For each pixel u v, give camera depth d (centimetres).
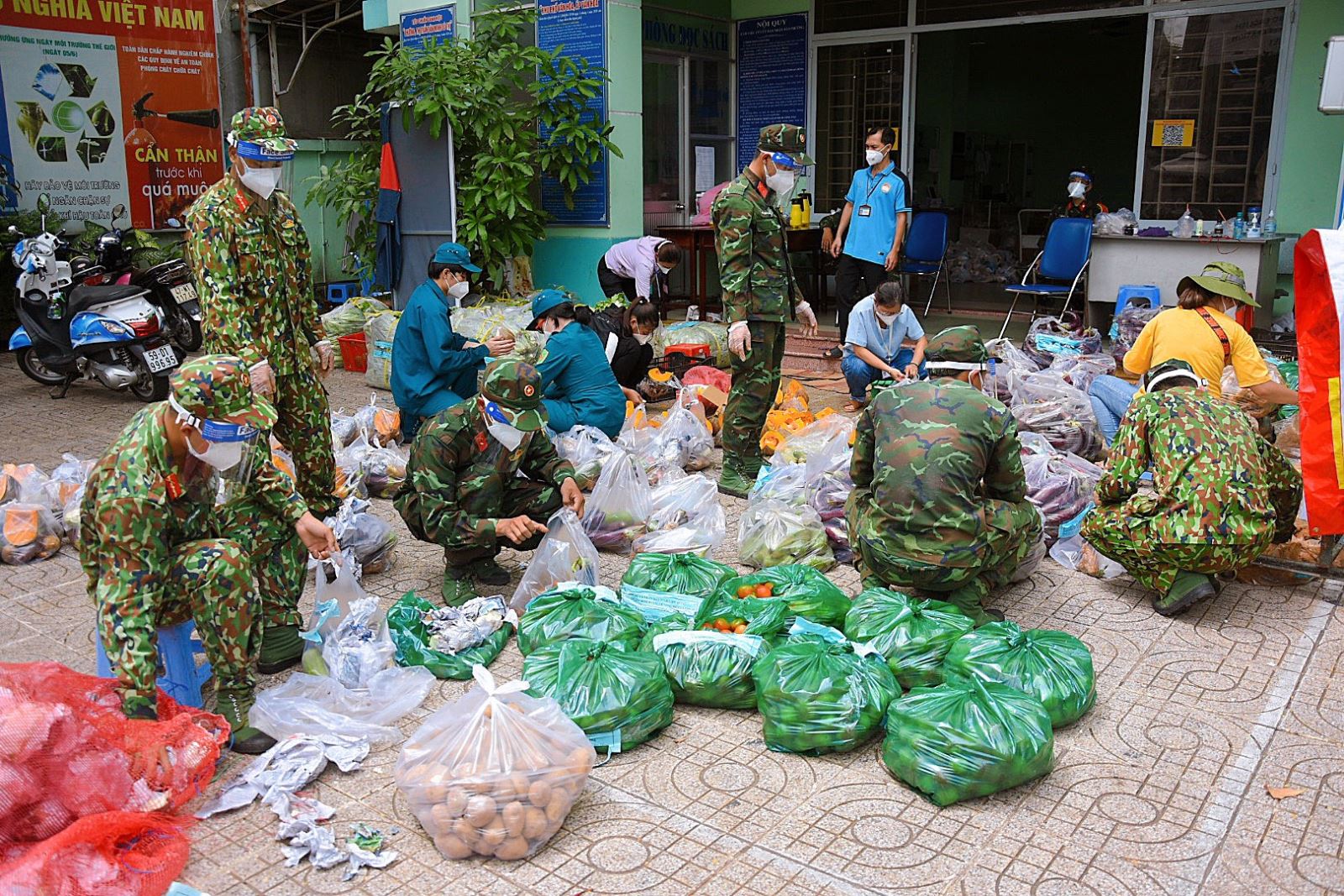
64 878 239
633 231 1003
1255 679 372
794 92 1115
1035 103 1742
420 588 462
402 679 360
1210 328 500
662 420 688
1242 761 322
